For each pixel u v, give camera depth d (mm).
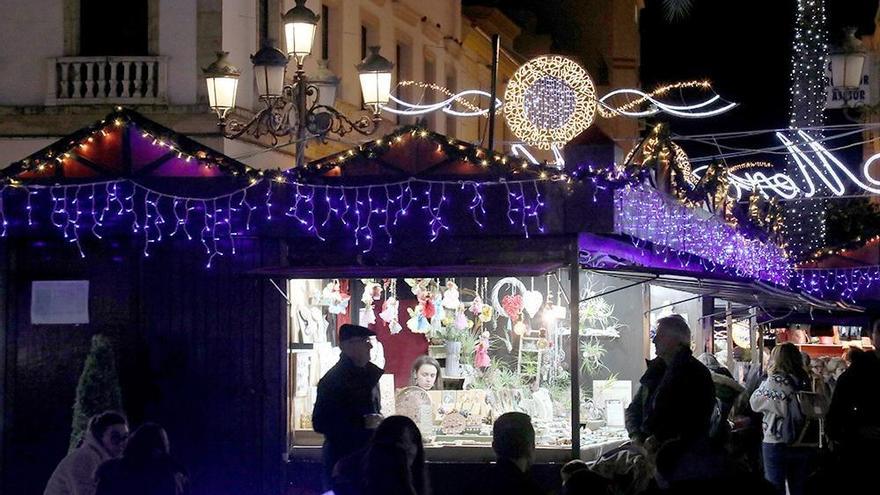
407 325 15195
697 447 8250
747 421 13703
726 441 12180
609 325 16156
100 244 13352
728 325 23469
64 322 13375
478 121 35656
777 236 22109
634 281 15422
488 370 15047
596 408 14672
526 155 18641
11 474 13352
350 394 11672
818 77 24688
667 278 15555
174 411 13242
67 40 20094
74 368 13359
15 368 13414
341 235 12578
